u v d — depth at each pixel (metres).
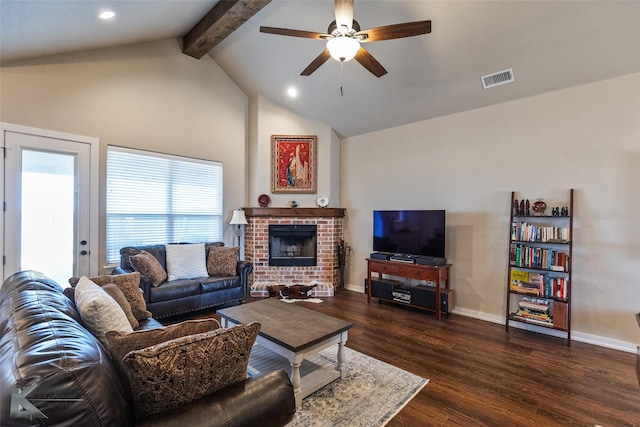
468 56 3.40
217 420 1.09
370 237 5.20
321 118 5.27
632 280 3.01
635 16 2.57
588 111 3.22
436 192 4.39
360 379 2.48
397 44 3.54
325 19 3.57
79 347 1.06
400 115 4.59
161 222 4.48
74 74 3.70
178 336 1.40
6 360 0.97
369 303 4.58
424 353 2.96
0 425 0.81
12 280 2.10
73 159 3.72
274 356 2.73
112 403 0.95
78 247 3.75
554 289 3.27
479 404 2.19
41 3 2.39
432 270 3.93
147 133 4.31
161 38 4.36
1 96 3.24
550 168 3.45
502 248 3.80
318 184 5.36
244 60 4.73
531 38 3.00
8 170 3.29
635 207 3.00
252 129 5.41
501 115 3.80
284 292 4.72
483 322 3.82
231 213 5.23
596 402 2.22
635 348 2.99
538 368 2.69
